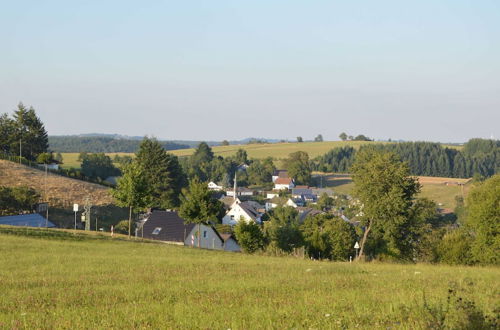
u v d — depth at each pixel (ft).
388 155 183.52
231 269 87.51
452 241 157.58
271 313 47.67
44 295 61.11
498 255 143.54
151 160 387.55
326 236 202.59
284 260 118.01
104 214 293.23
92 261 98.43
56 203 289.12
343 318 44.75
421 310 45.37
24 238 135.64
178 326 44.09
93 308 52.70
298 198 569.23
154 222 242.99
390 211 175.73
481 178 598.75
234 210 393.70
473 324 36.06
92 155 552.82
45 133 479.00
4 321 47.37
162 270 85.30
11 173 328.29
